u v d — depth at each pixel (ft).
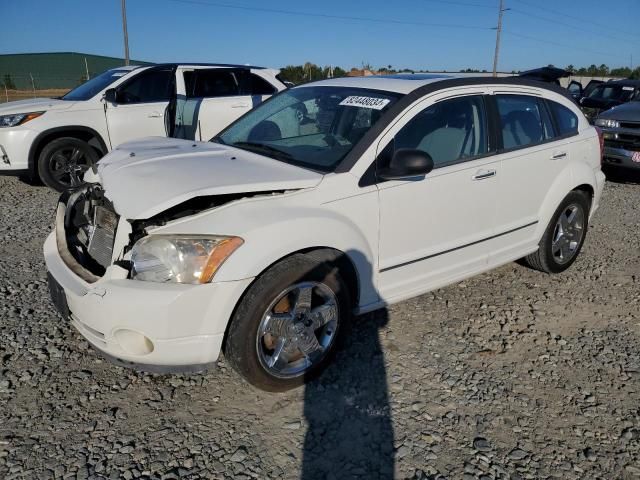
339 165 10.28
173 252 8.48
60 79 134.31
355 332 12.00
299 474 7.96
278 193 9.48
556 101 14.60
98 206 10.13
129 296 8.30
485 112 12.50
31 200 23.09
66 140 24.34
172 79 26.40
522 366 11.02
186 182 9.11
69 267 9.74
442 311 13.20
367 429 8.95
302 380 9.80
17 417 8.95
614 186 29.27
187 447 8.40
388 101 11.25
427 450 8.54
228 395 9.73
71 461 8.04
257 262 8.67
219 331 8.70
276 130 12.52
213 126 26.96
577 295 14.47
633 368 11.09
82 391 9.71
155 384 10.00
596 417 9.52
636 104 30.81
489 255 13.01
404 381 10.30
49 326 11.89
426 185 11.07
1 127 23.31
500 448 8.65
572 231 15.46
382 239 10.65
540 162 13.56
